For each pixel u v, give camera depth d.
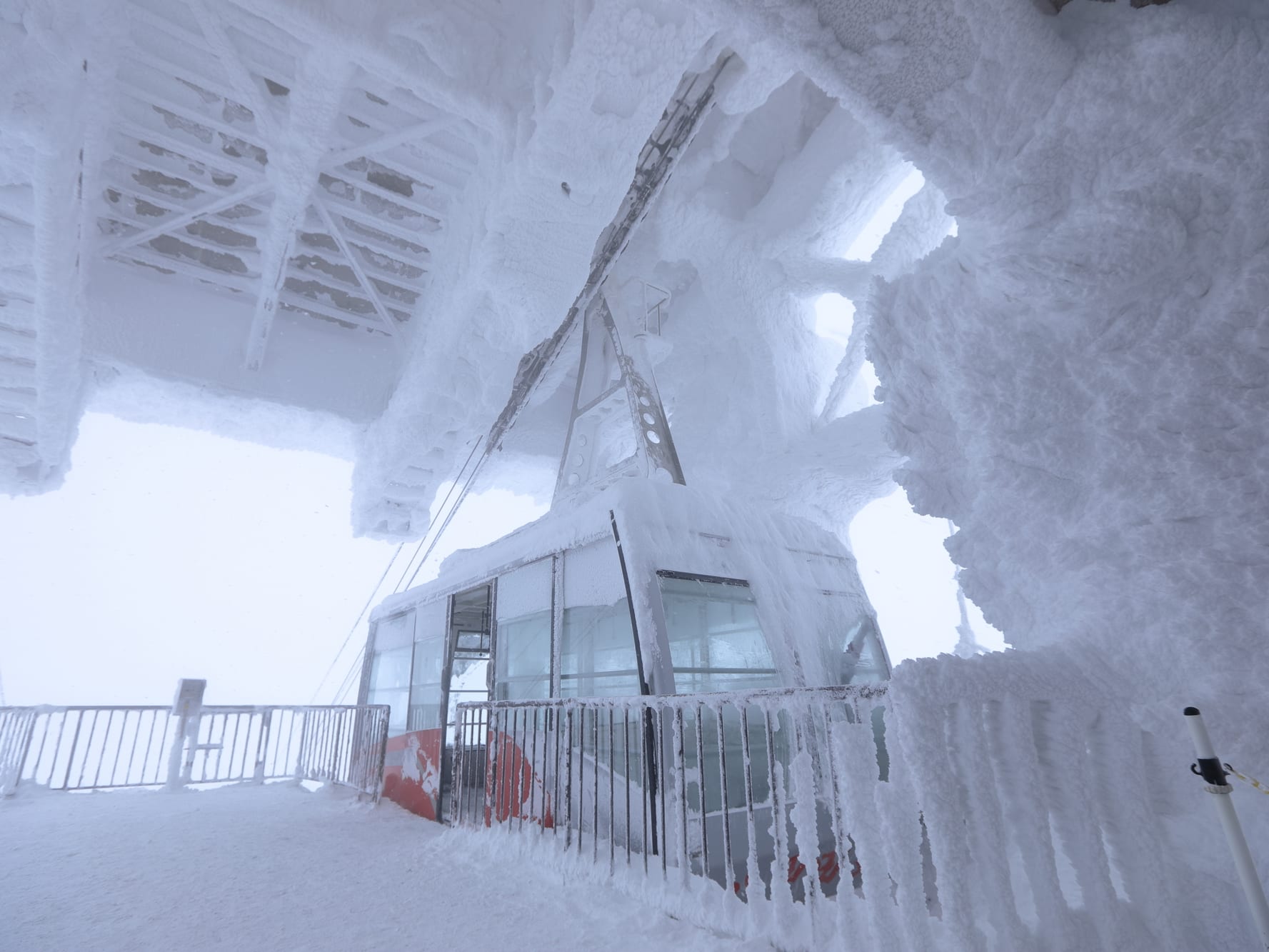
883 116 3.47
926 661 2.60
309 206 12.48
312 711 10.47
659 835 4.80
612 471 11.91
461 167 11.32
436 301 13.43
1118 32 3.08
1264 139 2.76
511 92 8.43
